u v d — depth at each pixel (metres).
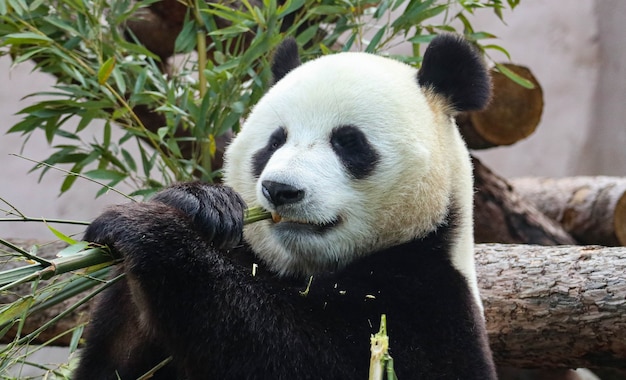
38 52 7.89
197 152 8.17
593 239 11.77
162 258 4.88
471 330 5.59
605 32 18.36
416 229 5.88
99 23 7.93
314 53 8.30
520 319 7.09
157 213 5.04
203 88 8.20
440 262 5.81
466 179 6.17
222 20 9.08
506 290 7.18
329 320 5.22
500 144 10.52
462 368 5.43
